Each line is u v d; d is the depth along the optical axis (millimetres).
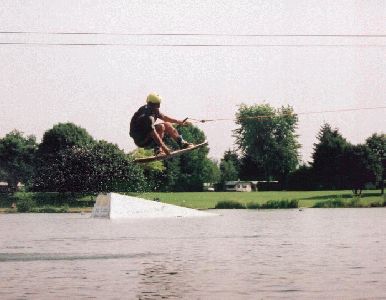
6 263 23953
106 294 15844
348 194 147625
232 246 31109
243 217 68188
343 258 24531
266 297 15180
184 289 16609
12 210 101375
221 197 142500
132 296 15484
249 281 18094
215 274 19844
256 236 38438
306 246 30641
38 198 118000
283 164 197000
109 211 68500
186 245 31969
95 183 113438
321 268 21172
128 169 115188
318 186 174500
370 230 43688
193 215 73062
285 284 17375
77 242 34625
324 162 171500
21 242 35094
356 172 148750
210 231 43812
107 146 117750
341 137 172625
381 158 155750
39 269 21797
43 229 48562
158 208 71000
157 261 24125
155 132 18266
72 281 18453
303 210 90875
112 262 23953
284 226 49875
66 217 74812
